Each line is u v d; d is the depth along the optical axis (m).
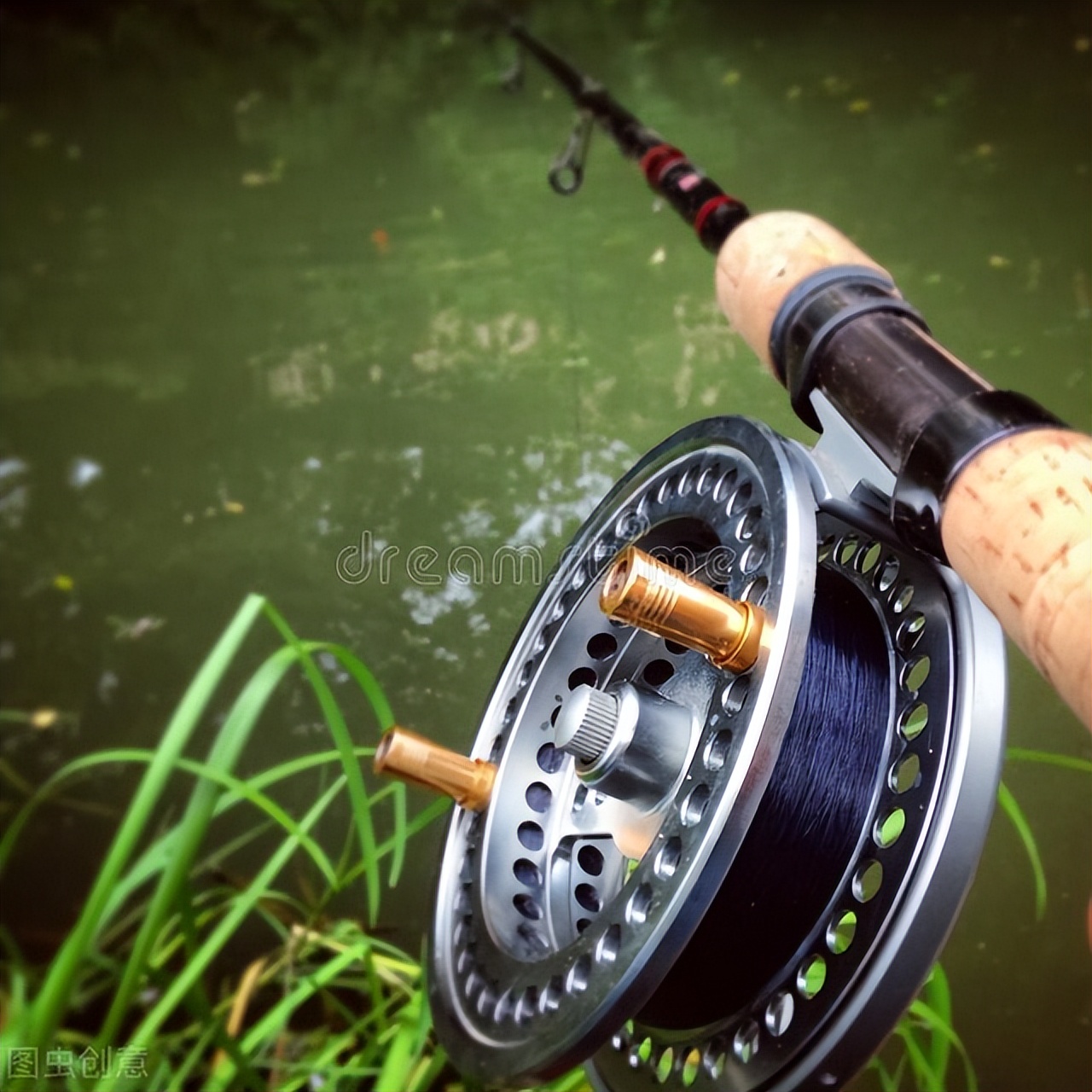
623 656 0.22
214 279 0.49
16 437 0.47
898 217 0.44
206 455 0.45
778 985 0.19
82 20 0.56
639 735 0.20
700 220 0.32
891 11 0.49
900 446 0.19
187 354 0.48
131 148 0.54
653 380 0.36
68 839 0.40
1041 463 0.17
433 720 0.30
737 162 0.47
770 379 0.31
